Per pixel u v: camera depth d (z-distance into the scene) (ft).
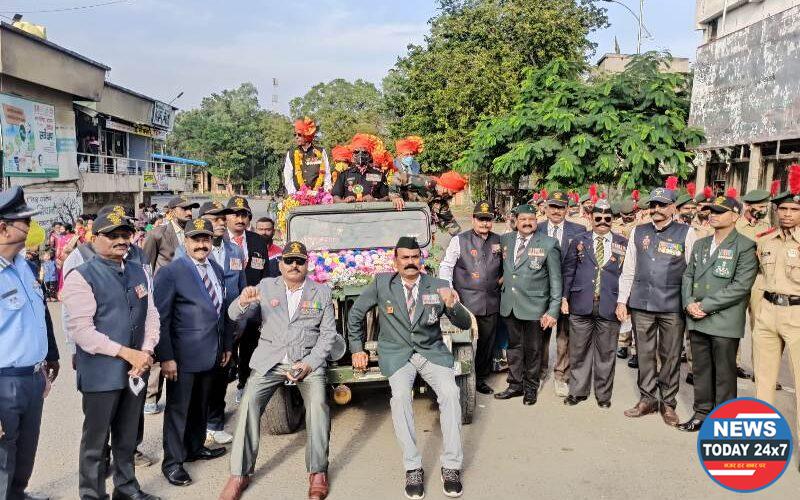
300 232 21.94
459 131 90.74
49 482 14.64
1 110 54.08
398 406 14.17
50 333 12.97
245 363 19.47
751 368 23.22
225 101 278.87
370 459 16.02
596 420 18.66
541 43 93.50
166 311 14.24
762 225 23.22
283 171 26.48
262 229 22.03
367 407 20.31
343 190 24.97
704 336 17.30
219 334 15.29
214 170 254.06
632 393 21.45
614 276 19.40
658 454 16.03
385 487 14.35
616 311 19.30
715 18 60.49
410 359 14.92
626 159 45.34
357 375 16.19
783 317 15.69
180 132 270.67
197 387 15.60
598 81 57.52
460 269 20.66
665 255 18.25
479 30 94.32
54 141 63.46
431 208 25.27
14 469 11.71
